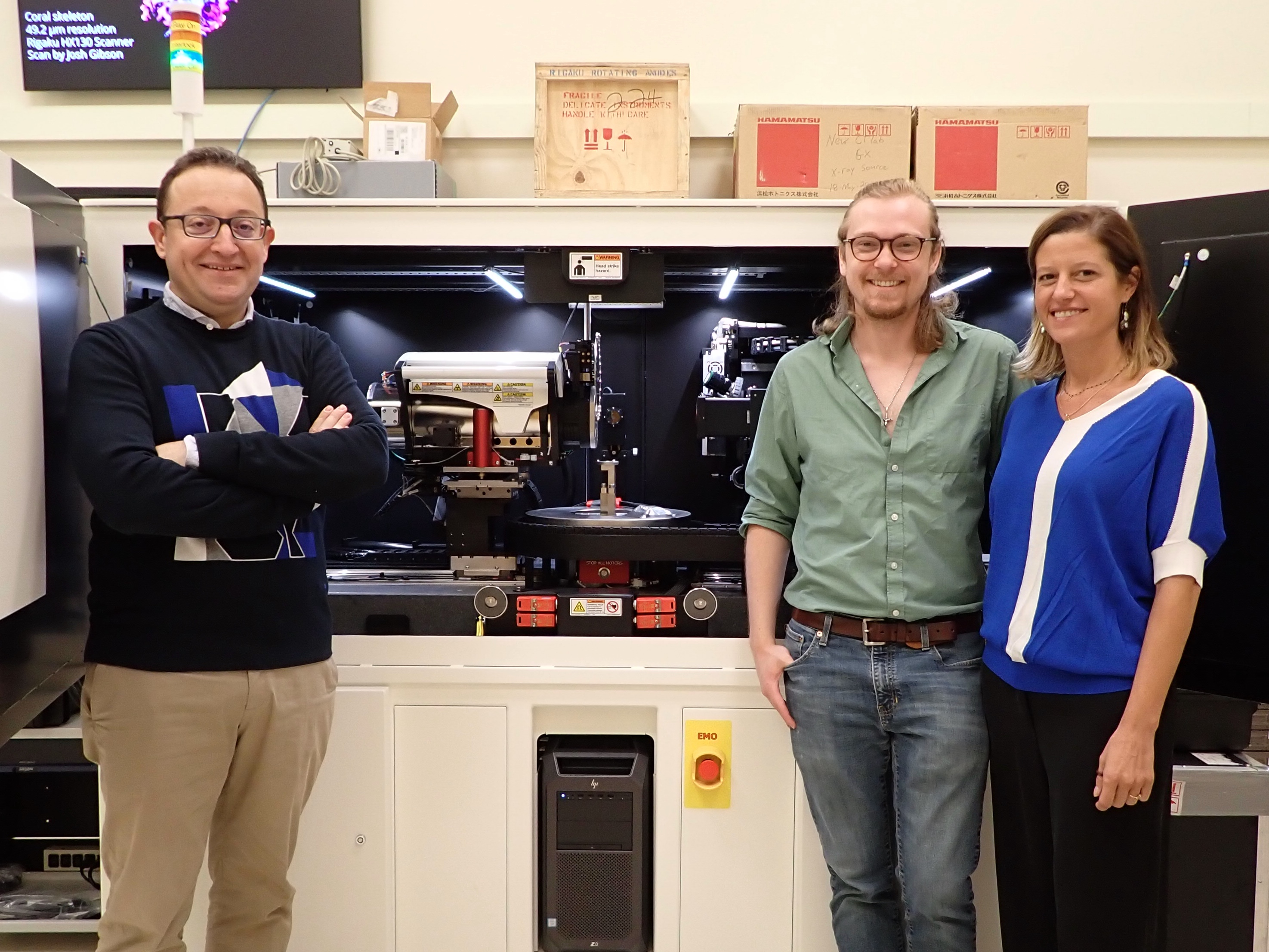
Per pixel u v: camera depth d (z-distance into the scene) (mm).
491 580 2129
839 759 1631
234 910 1615
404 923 1981
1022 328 2318
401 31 2498
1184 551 1363
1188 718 1916
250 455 1431
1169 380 1406
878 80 2496
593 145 2098
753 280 2443
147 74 2459
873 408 1626
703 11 2488
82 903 2133
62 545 1742
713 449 2434
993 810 1625
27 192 1667
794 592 1706
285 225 1964
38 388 1625
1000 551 1513
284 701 1530
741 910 1956
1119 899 1408
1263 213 1706
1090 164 2516
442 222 1969
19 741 2213
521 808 1961
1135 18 2480
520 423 2061
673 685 1929
